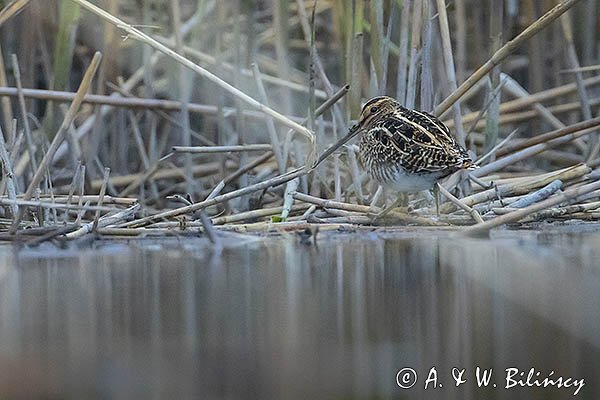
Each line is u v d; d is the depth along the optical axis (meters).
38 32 15.18
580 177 12.46
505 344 7.15
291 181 12.70
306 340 7.24
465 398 6.32
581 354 6.93
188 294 8.67
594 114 16.38
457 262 9.90
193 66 11.94
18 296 8.66
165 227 11.79
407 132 11.72
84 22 15.65
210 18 15.82
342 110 14.08
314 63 13.02
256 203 13.46
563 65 16.69
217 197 11.85
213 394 6.10
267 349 7.03
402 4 13.52
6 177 12.02
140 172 15.55
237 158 15.30
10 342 7.21
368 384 6.34
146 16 15.19
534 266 9.66
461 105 16.44
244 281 9.16
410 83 12.80
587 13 16.44
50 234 11.20
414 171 11.62
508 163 13.03
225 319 7.82
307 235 11.42
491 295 8.51
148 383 6.29
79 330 7.52
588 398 6.37
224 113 14.66
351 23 13.05
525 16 16.27
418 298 8.42
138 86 16.64
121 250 10.85
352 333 7.39
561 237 11.26
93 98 14.02
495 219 11.01
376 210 12.13
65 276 9.46
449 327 7.55
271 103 16.59
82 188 11.90
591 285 8.83
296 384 6.32
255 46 16.12
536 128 16.42
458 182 12.66
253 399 6.03
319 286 8.94
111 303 8.38
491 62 11.84
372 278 9.22
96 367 6.61
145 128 16.39
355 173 12.66
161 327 7.59
